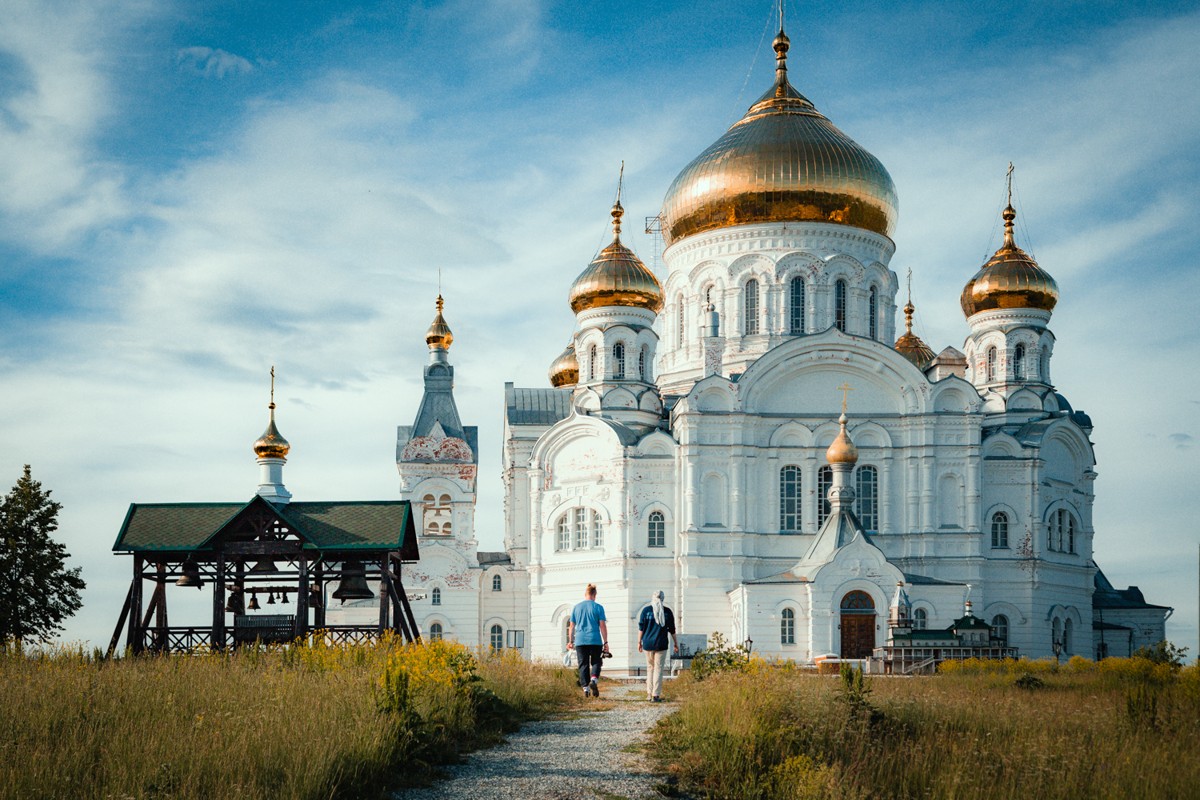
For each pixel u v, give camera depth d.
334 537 48.38
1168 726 31.11
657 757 28.59
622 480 88.06
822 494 87.69
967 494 86.94
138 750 24.00
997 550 88.50
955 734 30.53
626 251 97.69
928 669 69.56
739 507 86.25
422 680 32.09
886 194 95.88
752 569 86.12
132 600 47.88
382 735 26.50
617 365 94.19
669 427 93.31
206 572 50.62
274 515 48.38
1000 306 96.19
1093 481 95.25
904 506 87.25
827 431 87.94
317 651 39.91
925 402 87.56
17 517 65.94
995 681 50.84
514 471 102.06
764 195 93.94
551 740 31.16
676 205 98.19
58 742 24.98
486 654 52.03
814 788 24.45
